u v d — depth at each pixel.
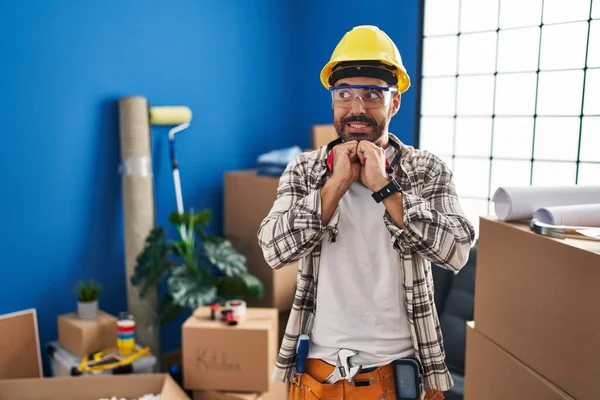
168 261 2.84
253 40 3.57
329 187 1.20
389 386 1.26
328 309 1.28
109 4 2.83
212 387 2.48
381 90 1.24
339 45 1.28
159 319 2.88
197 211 3.38
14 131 2.55
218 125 3.43
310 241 1.20
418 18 3.25
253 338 2.43
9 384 2.21
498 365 1.47
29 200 2.63
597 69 2.70
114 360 2.52
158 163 3.15
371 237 1.28
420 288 1.28
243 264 2.95
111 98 2.90
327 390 1.27
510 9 3.00
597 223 1.35
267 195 3.12
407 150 1.34
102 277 2.95
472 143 3.24
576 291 1.16
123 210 2.92
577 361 1.16
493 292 1.50
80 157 2.81
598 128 2.73
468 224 1.24
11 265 2.60
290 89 3.88
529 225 1.41
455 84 3.26
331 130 3.34
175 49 3.14
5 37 2.48
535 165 2.99
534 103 2.96
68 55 2.71
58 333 2.72
